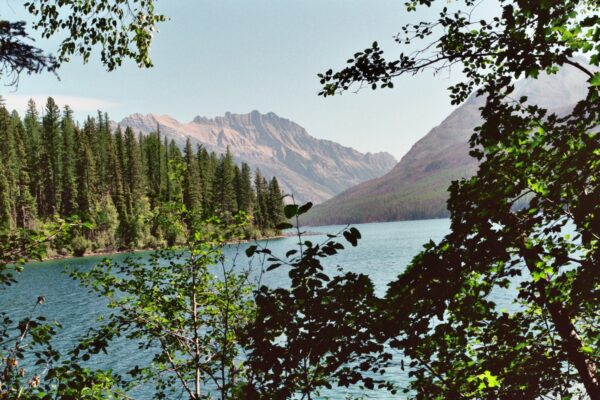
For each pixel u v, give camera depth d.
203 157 108.62
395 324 3.64
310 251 3.38
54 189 87.06
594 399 4.00
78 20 5.79
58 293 37.47
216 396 11.67
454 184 3.74
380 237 119.94
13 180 78.00
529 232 3.77
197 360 7.23
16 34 4.46
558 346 4.26
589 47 3.23
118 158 94.75
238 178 106.25
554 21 3.24
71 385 4.53
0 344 4.58
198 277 7.80
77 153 86.56
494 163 3.57
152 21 6.15
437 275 3.58
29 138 94.38
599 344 4.39
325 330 3.48
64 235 5.07
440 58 4.06
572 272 4.02
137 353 18.19
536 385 4.07
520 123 3.41
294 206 3.36
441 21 4.27
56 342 20.19
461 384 4.19
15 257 4.80
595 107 3.25
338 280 3.64
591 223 3.21
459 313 4.02
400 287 3.73
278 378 3.63
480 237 3.53
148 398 12.57
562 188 3.43
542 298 4.14
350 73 4.19
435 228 160.38
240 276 7.88
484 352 4.52
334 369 3.65
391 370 14.56
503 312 4.50
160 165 101.88
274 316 3.53
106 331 6.32
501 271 3.98
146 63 6.27
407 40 4.46
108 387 5.94
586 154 3.24
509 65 3.45
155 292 7.50
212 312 7.45
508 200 3.58
